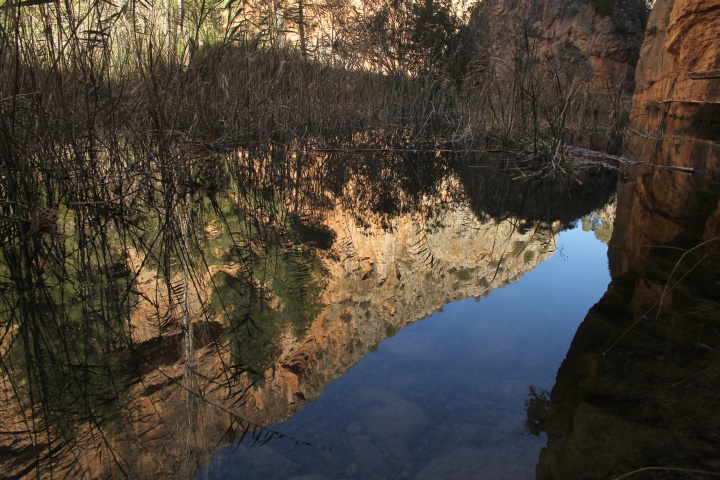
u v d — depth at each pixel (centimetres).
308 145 671
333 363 167
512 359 167
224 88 515
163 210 339
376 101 771
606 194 432
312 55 719
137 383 146
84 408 134
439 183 491
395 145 709
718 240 261
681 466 103
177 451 119
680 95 718
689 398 126
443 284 244
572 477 105
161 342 171
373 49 823
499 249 300
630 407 126
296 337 181
